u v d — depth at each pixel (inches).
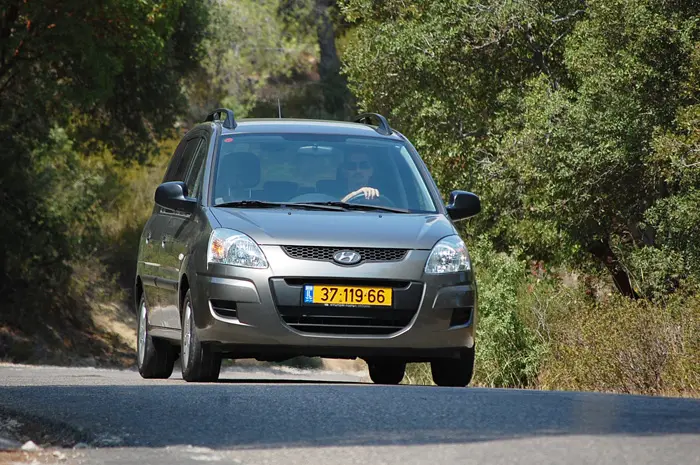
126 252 4507.9
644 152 2119.8
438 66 2623.0
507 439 476.7
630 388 1457.9
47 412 611.8
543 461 425.1
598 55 2162.9
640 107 2107.5
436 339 912.9
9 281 3508.9
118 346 3831.2
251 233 919.7
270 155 1027.3
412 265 912.9
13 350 3297.2
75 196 3732.8
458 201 1042.1
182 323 978.7
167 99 4156.0
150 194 4817.9
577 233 2271.2
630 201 2231.8
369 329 904.3
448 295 916.0
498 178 2481.5
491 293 2022.6
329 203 986.7
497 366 1993.1
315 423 545.3
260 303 895.7
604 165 2169.0
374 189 1011.9
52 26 3095.5
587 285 2342.5
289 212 957.8
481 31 2512.3
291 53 5452.8
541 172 2239.2
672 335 1449.3
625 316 1498.5
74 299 3868.1
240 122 1095.0
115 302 4207.7
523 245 2447.1
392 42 2650.1
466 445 466.6
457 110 2650.1
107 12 3127.5
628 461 421.4
